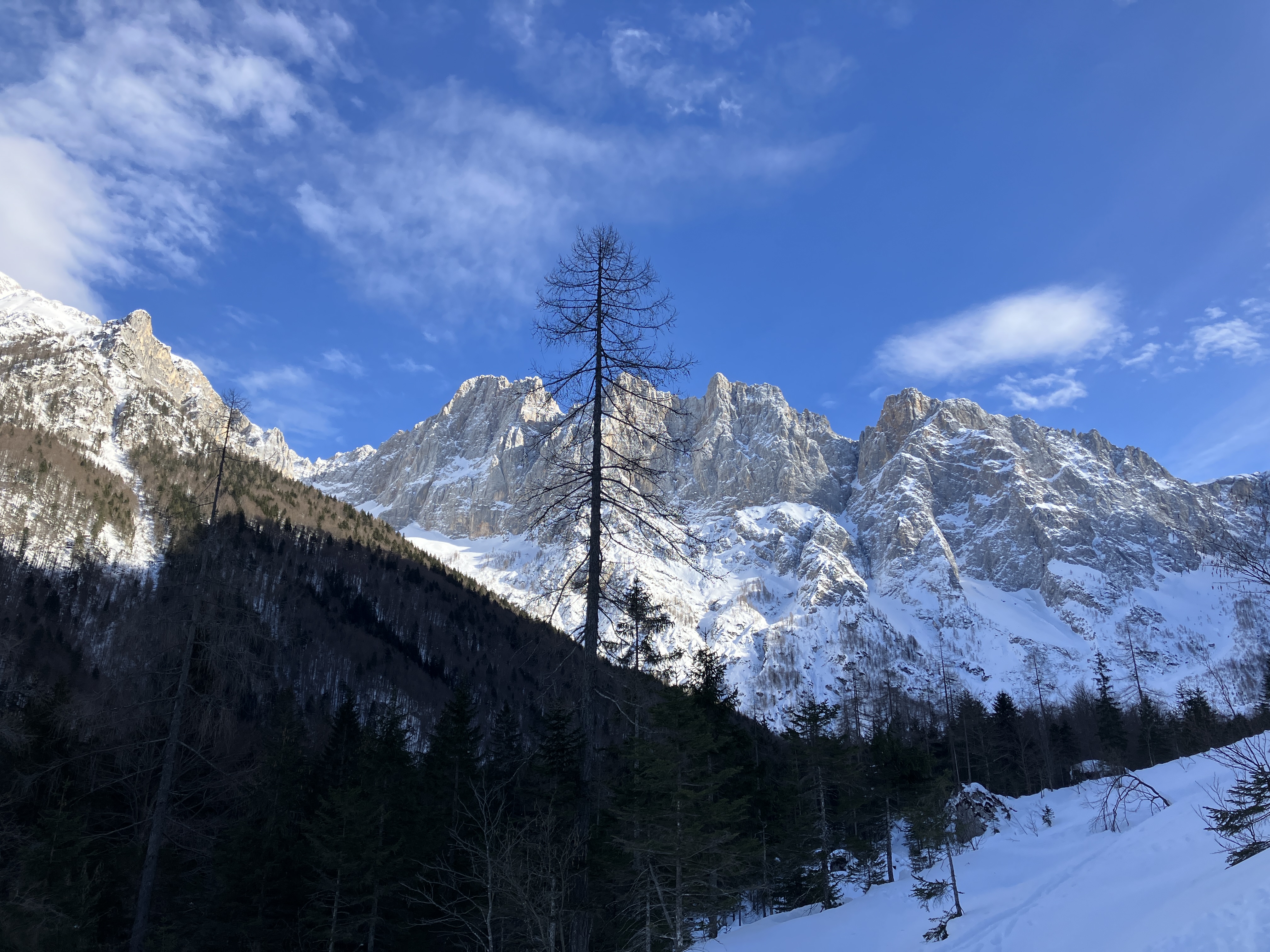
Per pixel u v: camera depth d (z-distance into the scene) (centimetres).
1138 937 1495
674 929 2255
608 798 2259
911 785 5238
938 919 3212
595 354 1476
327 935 3127
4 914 2227
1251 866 1516
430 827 3559
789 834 4466
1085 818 5056
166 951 2880
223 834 3123
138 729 1847
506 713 4234
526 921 1791
